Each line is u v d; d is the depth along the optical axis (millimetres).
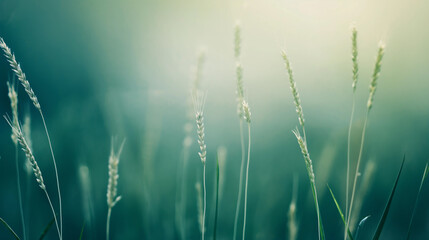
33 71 5531
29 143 1703
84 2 6578
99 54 6102
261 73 4879
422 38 4273
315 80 4746
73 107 4074
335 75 4711
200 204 1914
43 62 5707
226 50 4949
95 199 3076
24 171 3504
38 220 2955
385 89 4367
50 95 5020
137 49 5961
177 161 3629
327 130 3938
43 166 3348
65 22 6465
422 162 3232
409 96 4223
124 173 3070
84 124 3760
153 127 2773
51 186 3174
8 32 5844
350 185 2703
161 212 2889
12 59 1163
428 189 3037
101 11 6543
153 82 5117
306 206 2785
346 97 4625
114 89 4449
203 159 1259
